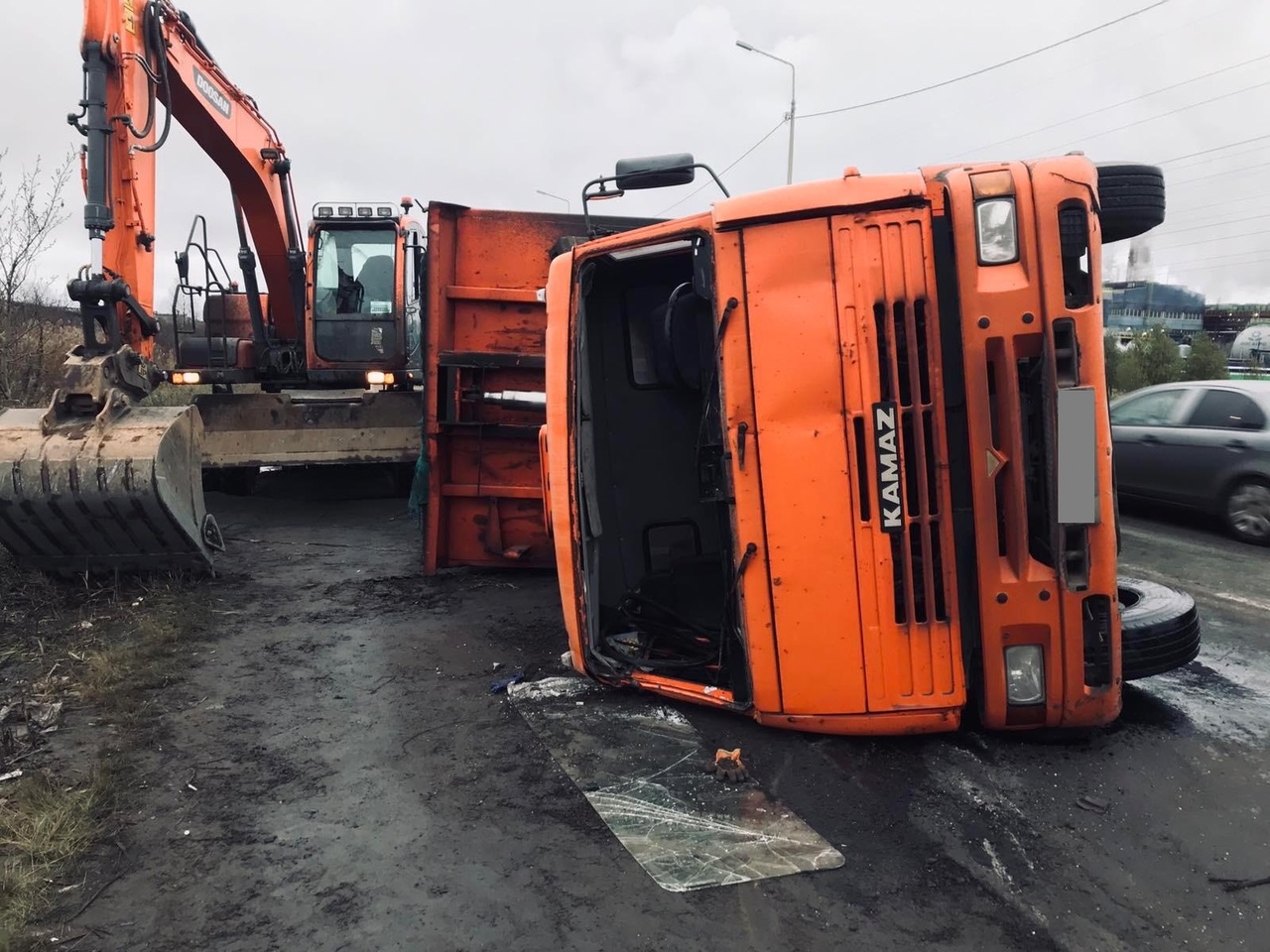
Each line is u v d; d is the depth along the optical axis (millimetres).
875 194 3260
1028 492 3311
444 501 6508
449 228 6156
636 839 3010
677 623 4742
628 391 4996
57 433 5469
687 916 2600
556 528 4258
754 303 3381
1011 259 3211
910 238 3262
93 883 2758
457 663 4750
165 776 3455
